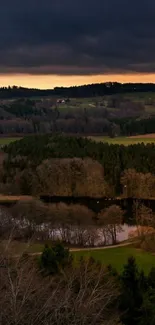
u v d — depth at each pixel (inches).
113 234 2876.5
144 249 2534.5
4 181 4741.6
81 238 2773.1
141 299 1047.6
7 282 554.9
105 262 2194.9
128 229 3157.0
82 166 4596.5
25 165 4881.9
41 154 5162.4
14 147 5497.1
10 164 4933.6
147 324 957.8
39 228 2738.7
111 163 4840.1
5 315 498.9
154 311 967.6
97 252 2511.1
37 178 4584.2
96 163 4739.2
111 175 4677.7
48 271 973.8
